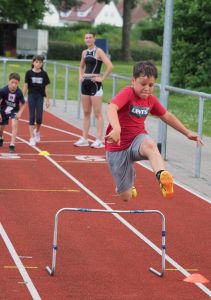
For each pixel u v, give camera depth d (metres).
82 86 24.77
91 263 12.51
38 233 14.28
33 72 25.03
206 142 26.86
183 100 34.94
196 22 46.91
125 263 12.59
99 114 24.91
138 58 112.00
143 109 11.30
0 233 14.17
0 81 51.00
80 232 14.48
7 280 11.44
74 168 21.38
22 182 19.19
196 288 11.40
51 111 35.41
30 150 24.22
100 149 24.84
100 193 18.17
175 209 16.86
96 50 24.17
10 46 96.19
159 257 13.02
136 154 11.13
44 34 92.75
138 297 10.90
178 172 21.67
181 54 47.59
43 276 11.71
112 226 15.05
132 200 17.53
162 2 45.78
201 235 14.64
